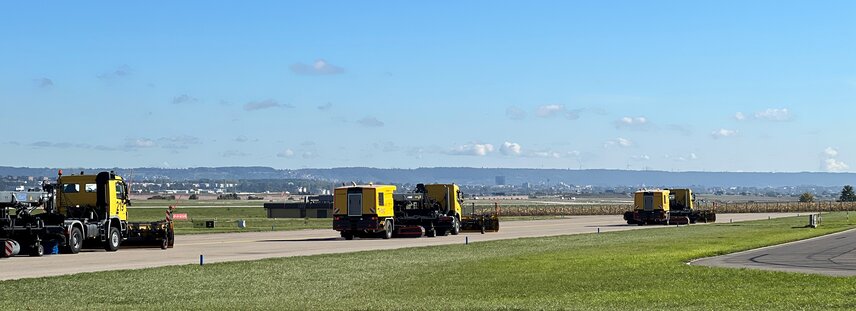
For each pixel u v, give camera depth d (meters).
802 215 127.81
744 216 125.75
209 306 22.55
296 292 26.22
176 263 36.47
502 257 39.94
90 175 44.66
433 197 64.38
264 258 39.12
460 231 68.88
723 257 38.84
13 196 40.38
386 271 32.94
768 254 40.41
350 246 49.47
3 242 39.50
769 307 21.30
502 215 138.62
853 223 84.12
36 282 27.98
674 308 21.36
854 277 27.94
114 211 45.00
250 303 23.20
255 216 128.62
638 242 52.66
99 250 45.44
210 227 83.00
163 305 22.94
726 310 20.91
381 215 58.16
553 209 152.88
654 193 90.12
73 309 22.02
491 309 21.33
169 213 47.97
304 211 125.25
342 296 25.11
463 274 31.53
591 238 58.72
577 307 21.67
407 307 21.86
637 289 26.05
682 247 46.56
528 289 26.47
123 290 26.48
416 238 59.66
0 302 23.62
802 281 26.97
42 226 41.03
